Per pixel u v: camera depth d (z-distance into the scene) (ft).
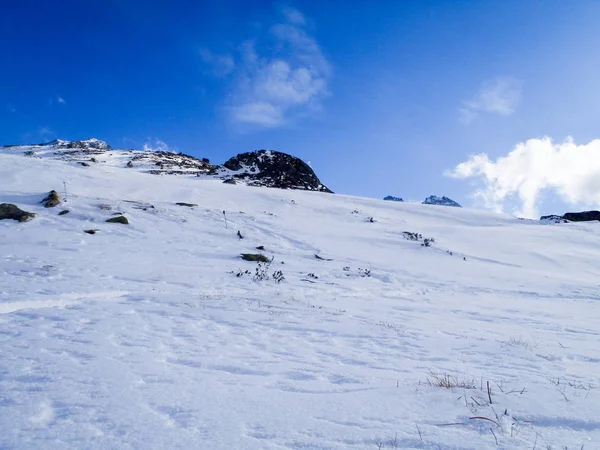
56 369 14.08
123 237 63.41
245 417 10.40
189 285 37.78
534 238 113.09
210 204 105.60
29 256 43.75
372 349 19.94
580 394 12.14
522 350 20.12
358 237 90.79
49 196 75.10
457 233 111.14
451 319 31.19
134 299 30.01
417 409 10.89
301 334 22.84
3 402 11.07
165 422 10.01
